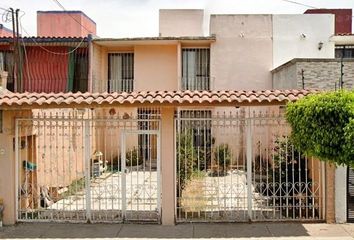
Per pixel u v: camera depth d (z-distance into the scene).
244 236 9.83
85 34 25.16
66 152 14.63
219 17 22.92
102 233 10.16
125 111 17.34
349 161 8.13
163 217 10.77
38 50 21.70
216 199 11.75
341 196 10.75
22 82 20.92
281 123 11.41
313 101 8.55
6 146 10.85
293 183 11.03
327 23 22.98
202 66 23.30
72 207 12.20
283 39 22.97
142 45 23.25
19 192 11.27
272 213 11.30
